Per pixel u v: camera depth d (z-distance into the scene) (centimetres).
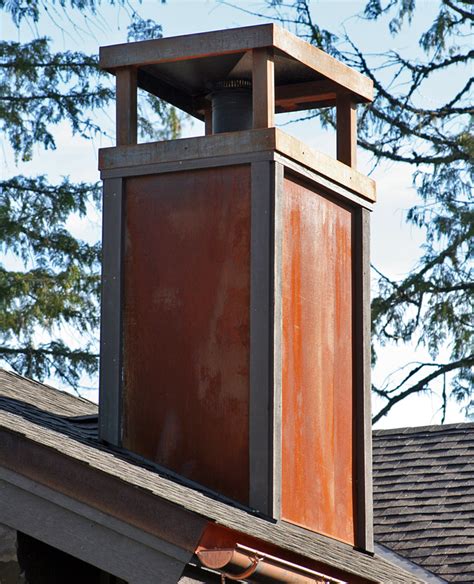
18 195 2491
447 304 2609
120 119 1116
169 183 1088
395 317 2625
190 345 1059
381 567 1085
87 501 826
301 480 1066
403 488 1514
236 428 1037
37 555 865
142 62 1116
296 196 1099
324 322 1117
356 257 1170
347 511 1123
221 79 1181
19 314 2438
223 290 1059
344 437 1128
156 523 812
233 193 1070
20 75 2484
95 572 925
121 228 1089
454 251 2625
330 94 1222
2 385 1158
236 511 969
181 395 1053
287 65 1192
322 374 1106
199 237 1073
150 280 1077
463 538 1401
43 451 838
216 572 845
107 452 996
